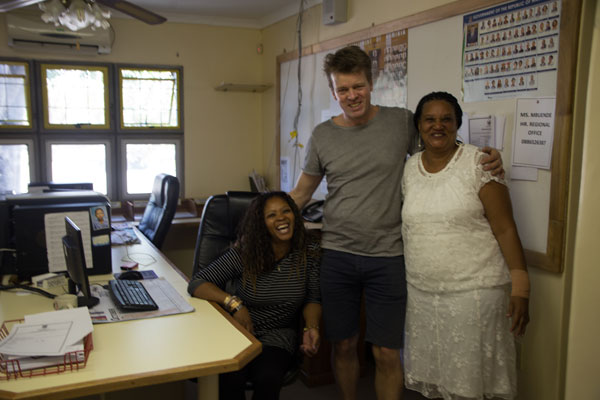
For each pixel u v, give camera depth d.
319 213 3.14
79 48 3.69
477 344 1.72
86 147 4.26
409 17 2.81
